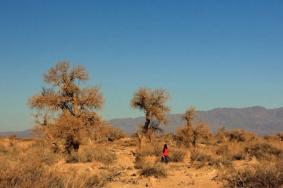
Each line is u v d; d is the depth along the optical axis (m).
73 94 36.88
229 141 60.34
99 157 30.61
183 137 50.88
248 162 29.98
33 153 28.73
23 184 11.73
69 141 35.22
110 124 37.72
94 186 15.02
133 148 47.34
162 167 23.11
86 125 36.34
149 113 48.03
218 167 26.09
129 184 19.33
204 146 50.94
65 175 13.49
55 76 36.97
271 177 16.44
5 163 13.15
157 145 40.03
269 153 34.72
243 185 16.97
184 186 19.25
